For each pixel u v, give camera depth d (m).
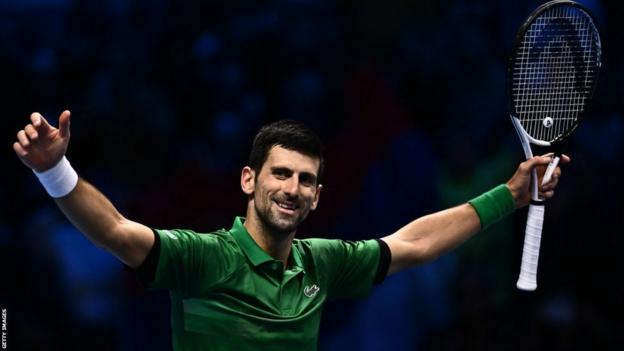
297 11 31.88
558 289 29.69
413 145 30.17
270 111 30.75
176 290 16.00
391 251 18.02
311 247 17.23
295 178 16.16
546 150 30.08
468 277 29.31
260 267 16.33
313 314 16.70
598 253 29.70
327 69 31.61
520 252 29.70
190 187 28.53
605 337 29.30
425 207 29.92
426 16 32.56
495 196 18.97
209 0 32.44
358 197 29.77
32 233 27.44
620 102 32.53
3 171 29.38
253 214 16.61
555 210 29.69
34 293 27.02
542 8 19.23
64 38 31.45
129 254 15.45
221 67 31.38
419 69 31.61
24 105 30.05
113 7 31.95
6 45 30.72
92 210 15.06
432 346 28.88
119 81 30.09
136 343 27.48
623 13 34.16
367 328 28.56
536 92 19.70
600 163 30.62
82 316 27.09
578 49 19.83
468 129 30.86
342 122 30.72
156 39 32.09
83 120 29.34
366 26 32.34
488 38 32.59
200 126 31.14
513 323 29.45
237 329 16.05
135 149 29.11
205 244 16.09
